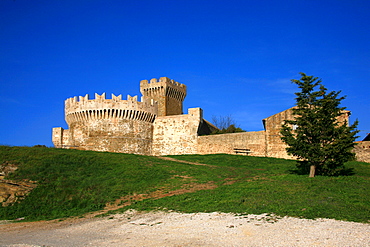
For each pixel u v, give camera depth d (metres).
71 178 40.72
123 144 67.06
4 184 37.12
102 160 49.03
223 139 64.44
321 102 35.62
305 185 30.38
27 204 33.91
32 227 27.08
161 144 70.69
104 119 67.69
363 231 17.72
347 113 51.38
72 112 70.94
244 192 30.08
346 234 17.39
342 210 21.92
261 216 22.56
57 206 33.56
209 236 19.38
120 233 22.23
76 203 33.94
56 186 37.97
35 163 44.38
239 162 54.41
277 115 59.34
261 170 47.09
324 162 35.50
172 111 81.12
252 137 61.44
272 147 58.97
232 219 22.64
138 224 24.38
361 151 53.09
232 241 17.98
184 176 42.28
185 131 68.81
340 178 32.81
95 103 68.06
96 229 24.14
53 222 28.31
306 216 21.30
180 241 18.89
